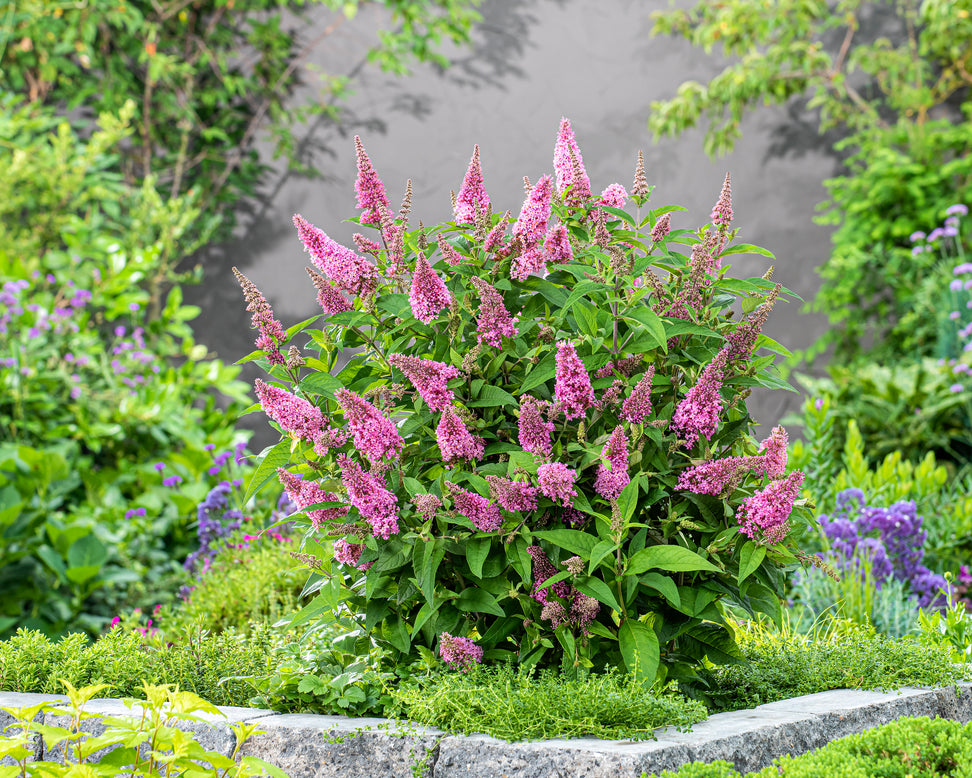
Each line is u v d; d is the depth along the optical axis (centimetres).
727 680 300
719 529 269
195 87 888
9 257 743
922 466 564
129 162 874
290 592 440
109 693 306
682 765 203
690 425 265
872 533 469
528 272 281
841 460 673
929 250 766
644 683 242
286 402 262
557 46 851
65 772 200
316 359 287
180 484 642
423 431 276
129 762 214
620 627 255
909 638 362
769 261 838
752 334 272
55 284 750
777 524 256
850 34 849
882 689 294
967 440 690
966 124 818
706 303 284
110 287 731
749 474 279
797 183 838
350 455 270
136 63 880
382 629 285
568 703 231
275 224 868
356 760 240
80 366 693
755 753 230
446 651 259
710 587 266
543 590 261
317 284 278
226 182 865
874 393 726
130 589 561
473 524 254
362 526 261
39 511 547
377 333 285
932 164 816
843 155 837
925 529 518
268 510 585
